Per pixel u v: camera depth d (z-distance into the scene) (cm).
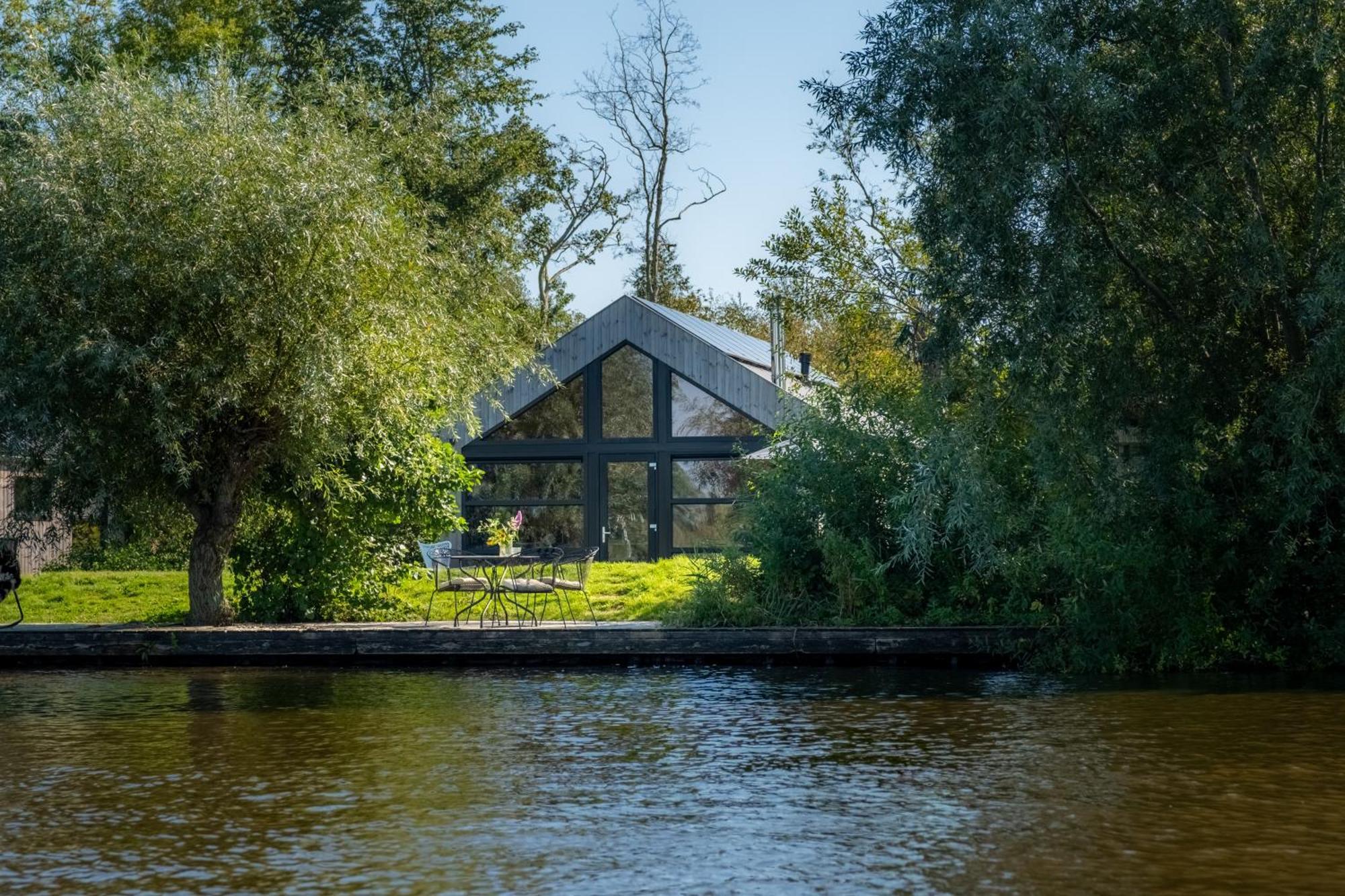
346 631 1788
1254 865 780
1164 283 1658
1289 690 1485
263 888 748
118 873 780
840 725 1267
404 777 1038
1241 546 1688
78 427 1762
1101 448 1620
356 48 3753
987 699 1429
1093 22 1600
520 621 1886
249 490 1964
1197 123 1587
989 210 1527
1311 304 1498
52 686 1584
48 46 3212
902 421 1884
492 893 736
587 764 1087
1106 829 864
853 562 1817
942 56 1524
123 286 1742
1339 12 1546
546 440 3178
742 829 870
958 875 762
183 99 1856
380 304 1841
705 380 3092
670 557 3112
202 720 1313
